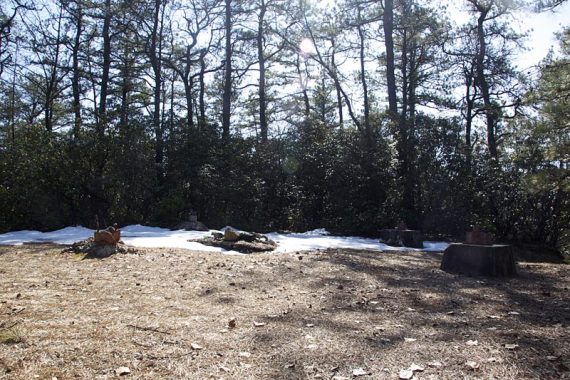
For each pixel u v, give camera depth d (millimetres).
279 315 5094
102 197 15961
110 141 16078
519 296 6488
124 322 4609
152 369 3428
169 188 17391
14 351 3670
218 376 3328
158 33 23578
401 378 3309
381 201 16312
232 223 16859
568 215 14555
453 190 15508
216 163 17578
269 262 8789
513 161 15219
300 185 17922
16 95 32219
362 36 23328
